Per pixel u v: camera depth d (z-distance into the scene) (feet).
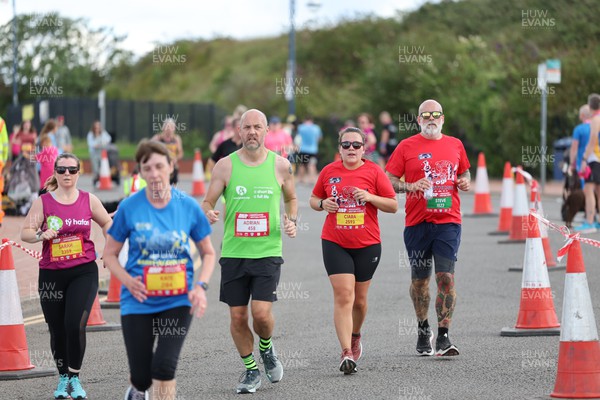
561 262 70.74
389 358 45.01
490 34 214.90
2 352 43.01
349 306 42.70
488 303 58.34
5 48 270.26
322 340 49.26
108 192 145.38
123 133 235.81
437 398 37.68
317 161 205.57
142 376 32.42
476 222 100.37
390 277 69.21
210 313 57.47
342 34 261.44
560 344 37.37
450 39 192.03
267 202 40.24
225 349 47.80
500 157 158.81
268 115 250.98
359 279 43.70
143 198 32.53
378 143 192.03
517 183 84.33
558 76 120.98
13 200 98.12
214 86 290.35
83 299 39.65
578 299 37.06
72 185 40.27
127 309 32.50
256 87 276.00
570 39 173.17
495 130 157.99
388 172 46.39
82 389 39.52
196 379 41.83
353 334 44.65
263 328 40.09
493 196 129.70
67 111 233.14
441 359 44.45
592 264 71.51
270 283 39.93
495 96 161.07
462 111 163.02
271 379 40.70
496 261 74.64
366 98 199.31
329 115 222.48
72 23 285.64
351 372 41.96
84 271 40.16
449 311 44.96
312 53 264.93
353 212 42.96
